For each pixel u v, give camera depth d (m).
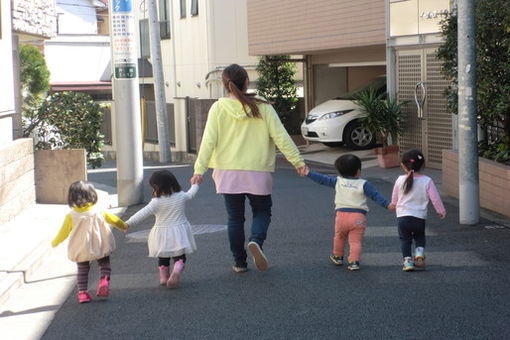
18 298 6.49
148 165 22.09
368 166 15.84
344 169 6.93
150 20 22.00
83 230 6.14
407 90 15.46
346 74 22.53
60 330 5.58
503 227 8.80
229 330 5.43
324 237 8.51
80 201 6.13
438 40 14.28
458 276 6.64
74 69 33.62
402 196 6.86
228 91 6.70
